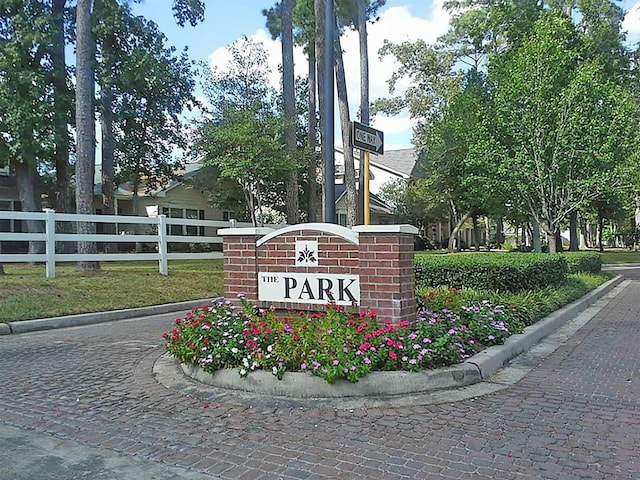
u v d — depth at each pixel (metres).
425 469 3.20
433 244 38.22
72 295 10.17
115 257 12.16
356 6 21.91
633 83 25.86
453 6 29.19
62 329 8.62
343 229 5.60
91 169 13.27
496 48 25.70
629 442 3.58
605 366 5.65
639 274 19.97
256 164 18.34
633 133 15.55
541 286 9.92
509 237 54.97
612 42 24.95
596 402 4.43
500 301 7.55
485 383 4.94
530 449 3.47
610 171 15.05
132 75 19.78
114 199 25.58
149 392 4.85
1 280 10.65
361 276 5.45
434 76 31.72
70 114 19.02
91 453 3.54
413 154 37.47
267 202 26.17
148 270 13.85
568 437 3.67
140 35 20.16
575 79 15.27
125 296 10.73
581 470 3.17
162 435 3.82
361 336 4.86
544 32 16.23
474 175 19.28
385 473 3.16
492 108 17.27
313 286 5.75
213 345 5.03
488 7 25.03
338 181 34.56
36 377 5.48
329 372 4.45
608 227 52.34
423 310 6.02
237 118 19.28
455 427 3.87
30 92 17.30
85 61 13.19
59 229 20.62
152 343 7.21
